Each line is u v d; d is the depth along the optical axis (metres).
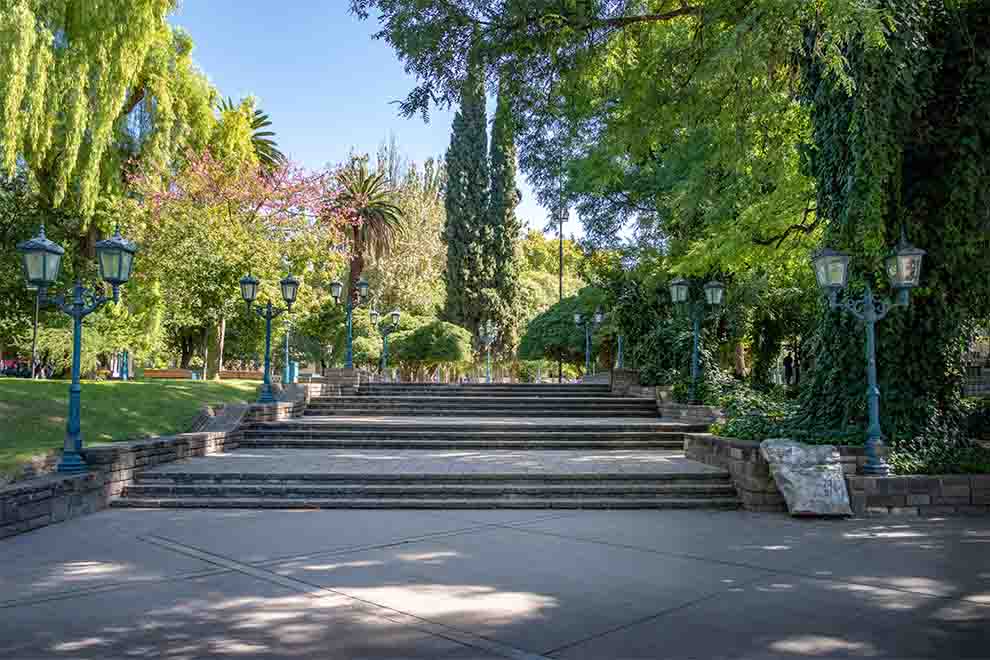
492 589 6.00
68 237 27.12
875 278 10.76
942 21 10.46
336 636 4.85
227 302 24.45
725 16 9.73
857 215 10.27
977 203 10.56
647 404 21.19
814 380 11.87
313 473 11.20
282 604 5.58
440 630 4.97
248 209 26.52
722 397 19.45
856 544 7.80
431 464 12.56
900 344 10.86
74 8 22.17
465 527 8.84
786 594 5.82
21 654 4.50
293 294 18.28
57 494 9.00
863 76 9.87
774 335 23.94
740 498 10.57
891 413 10.78
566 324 38.66
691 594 5.84
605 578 6.35
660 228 21.34
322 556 7.22
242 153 29.52
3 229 26.61
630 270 23.56
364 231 40.03
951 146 10.53
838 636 4.82
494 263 47.41
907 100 10.20
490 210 47.97
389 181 51.88
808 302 22.00
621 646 4.66
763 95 10.97
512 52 10.16
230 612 5.38
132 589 5.99
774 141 13.39
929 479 9.63
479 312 46.53
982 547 7.62
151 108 25.14
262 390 18.00
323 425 16.33
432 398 21.33
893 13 9.17
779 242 15.73
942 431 10.72
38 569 6.67
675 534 8.41
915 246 10.80
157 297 25.86
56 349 25.77
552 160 19.42
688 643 4.70
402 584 6.16
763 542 7.94
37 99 20.70
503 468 12.03
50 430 12.03
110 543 7.81
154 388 16.83
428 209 52.72
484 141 48.31
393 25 9.91
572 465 12.44
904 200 10.89
